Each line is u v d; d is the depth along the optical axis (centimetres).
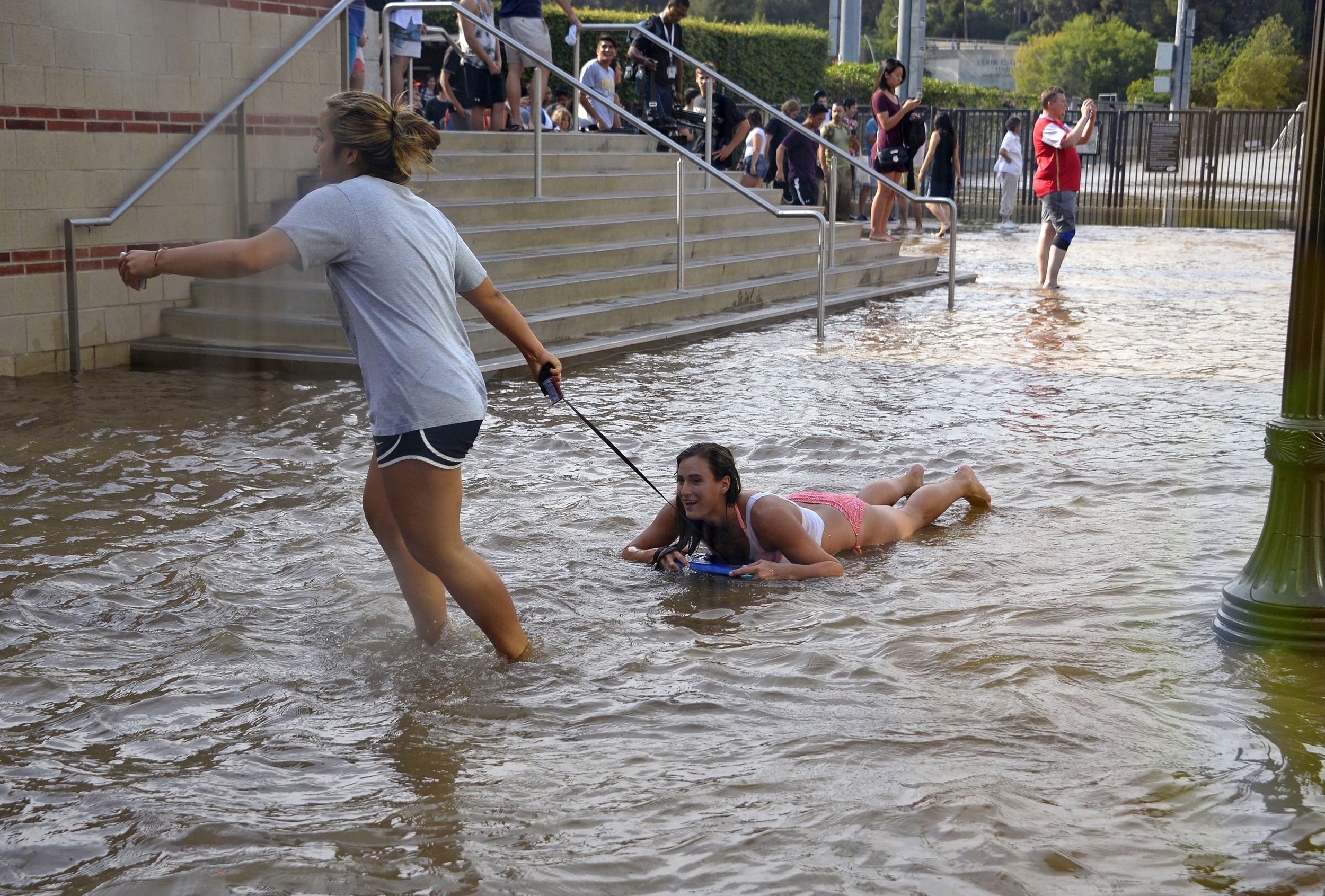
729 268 1261
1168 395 812
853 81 3378
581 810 278
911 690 348
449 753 309
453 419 341
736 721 328
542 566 466
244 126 1011
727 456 463
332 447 654
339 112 349
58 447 646
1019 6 6169
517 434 688
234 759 305
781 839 265
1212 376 880
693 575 460
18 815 277
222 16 988
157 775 297
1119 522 529
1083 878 249
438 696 345
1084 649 380
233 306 966
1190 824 271
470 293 374
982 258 1758
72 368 890
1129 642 386
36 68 852
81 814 277
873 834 266
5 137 836
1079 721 326
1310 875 250
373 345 341
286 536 500
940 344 1028
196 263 318
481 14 1335
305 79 1072
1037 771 296
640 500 559
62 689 348
